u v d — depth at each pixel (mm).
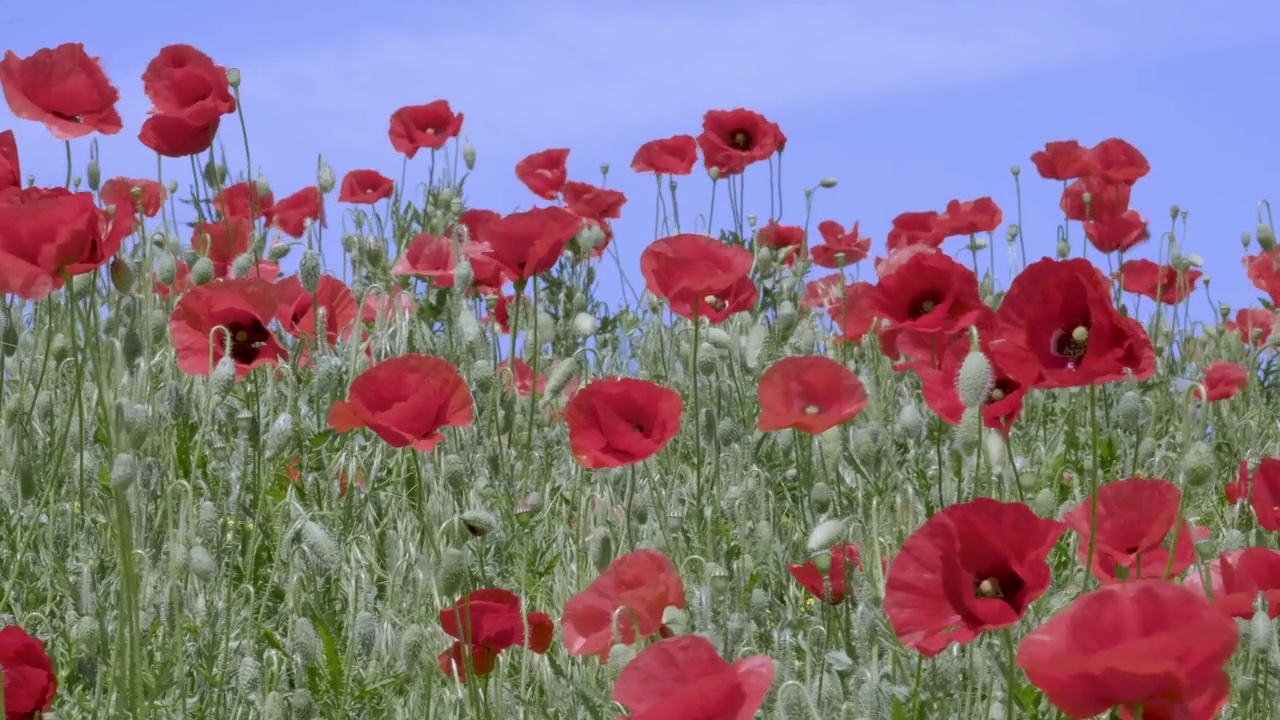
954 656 3295
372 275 7152
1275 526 3562
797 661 3605
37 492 4762
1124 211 7254
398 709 3463
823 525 3305
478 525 3457
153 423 4484
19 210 3713
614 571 3098
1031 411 6031
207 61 6293
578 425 3863
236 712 3260
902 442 5230
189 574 3779
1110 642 2146
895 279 4441
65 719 3277
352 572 3912
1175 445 5852
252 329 4594
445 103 8258
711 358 4555
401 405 3631
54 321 5621
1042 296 2926
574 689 3307
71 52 5188
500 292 6422
